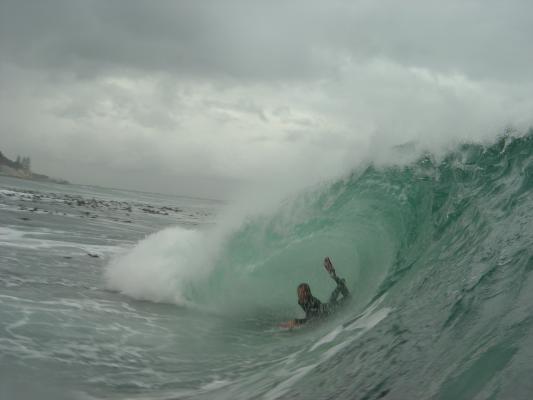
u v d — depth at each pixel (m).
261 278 10.44
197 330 7.82
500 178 8.36
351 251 9.73
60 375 5.21
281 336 7.45
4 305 7.87
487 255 5.71
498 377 2.85
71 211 34.75
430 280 5.96
